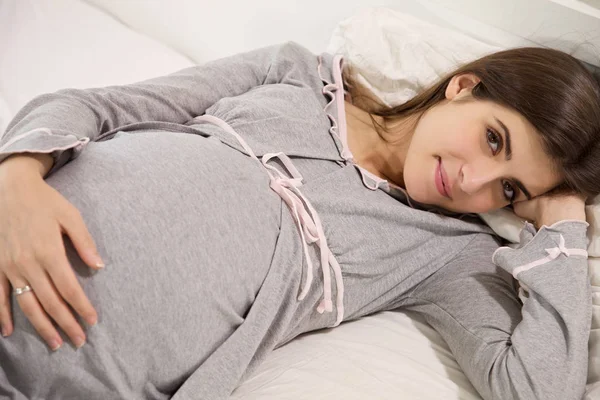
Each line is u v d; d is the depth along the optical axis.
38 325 0.64
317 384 0.81
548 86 0.97
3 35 1.35
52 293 0.64
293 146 0.96
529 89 0.97
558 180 0.99
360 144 1.13
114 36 1.44
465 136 0.98
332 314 0.93
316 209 0.93
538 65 1.00
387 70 1.20
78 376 0.66
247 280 0.79
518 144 0.96
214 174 0.80
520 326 0.87
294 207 0.87
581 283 0.89
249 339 0.78
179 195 0.75
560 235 0.94
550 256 0.91
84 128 0.81
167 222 0.72
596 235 0.98
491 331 0.89
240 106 0.97
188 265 0.72
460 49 1.20
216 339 0.77
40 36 1.37
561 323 0.85
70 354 0.66
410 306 1.04
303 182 0.95
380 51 1.21
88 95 0.87
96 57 1.35
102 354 0.66
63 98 0.85
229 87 1.05
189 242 0.73
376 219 0.99
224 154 0.85
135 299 0.68
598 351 0.88
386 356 0.90
